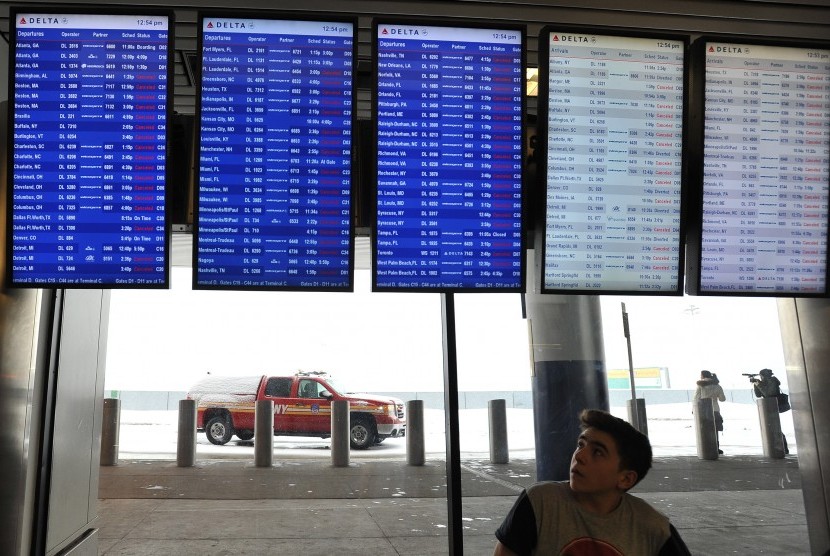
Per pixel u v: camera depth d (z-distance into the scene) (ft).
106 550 20.35
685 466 34.17
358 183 13.29
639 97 12.50
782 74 12.85
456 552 11.87
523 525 7.87
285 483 32.94
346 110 11.88
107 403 38.86
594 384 26.81
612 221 12.42
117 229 11.46
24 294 13.52
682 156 12.48
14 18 11.38
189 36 15.87
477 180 12.07
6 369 13.12
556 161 12.34
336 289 11.74
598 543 7.61
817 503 17.30
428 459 40.73
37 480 14.14
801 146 12.87
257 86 11.76
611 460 7.68
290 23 11.85
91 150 11.48
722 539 21.94
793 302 17.80
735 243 12.71
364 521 24.68
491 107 12.12
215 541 21.59
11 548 13.06
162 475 34.71
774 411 36.37
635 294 12.44
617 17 15.58
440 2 14.76
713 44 12.69
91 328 16.99
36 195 11.41
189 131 13.21
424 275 11.89
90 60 11.51
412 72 12.00
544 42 12.28
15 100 11.40
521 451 38.91
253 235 11.68
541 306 27.40
